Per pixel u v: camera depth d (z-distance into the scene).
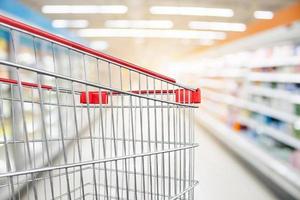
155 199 1.60
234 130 6.79
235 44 6.71
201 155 4.25
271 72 5.19
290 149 4.51
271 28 4.66
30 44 3.44
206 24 11.49
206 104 11.31
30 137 2.69
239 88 6.88
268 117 5.37
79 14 9.70
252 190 2.97
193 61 15.41
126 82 5.39
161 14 9.73
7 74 1.66
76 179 2.18
